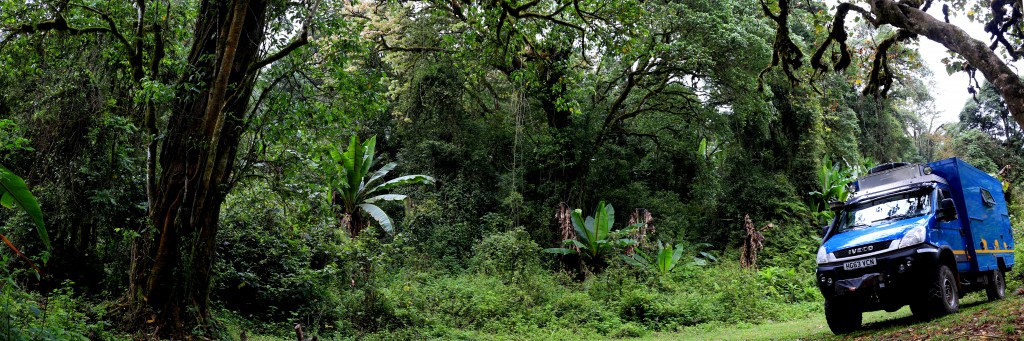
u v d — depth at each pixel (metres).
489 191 23.67
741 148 28.48
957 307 9.05
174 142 9.46
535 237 21.38
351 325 12.01
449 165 23.95
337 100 10.95
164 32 10.61
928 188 9.65
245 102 9.91
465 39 12.41
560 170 22.84
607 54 12.20
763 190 27.20
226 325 10.18
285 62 9.96
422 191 22.77
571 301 15.13
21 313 6.08
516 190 22.52
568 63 13.84
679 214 25.75
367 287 12.86
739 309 15.09
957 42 4.96
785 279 18.42
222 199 9.75
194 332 9.04
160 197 9.37
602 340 12.48
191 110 9.52
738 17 21.23
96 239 11.37
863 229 9.66
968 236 10.02
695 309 14.89
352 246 13.69
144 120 10.02
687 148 26.45
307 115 9.85
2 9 10.14
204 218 9.43
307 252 13.09
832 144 31.53
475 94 23.62
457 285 16.05
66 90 10.23
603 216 19.55
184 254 9.15
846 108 31.50
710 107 23.89
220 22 9.88
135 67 9.98
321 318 12.08
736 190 27.59
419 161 23.64
